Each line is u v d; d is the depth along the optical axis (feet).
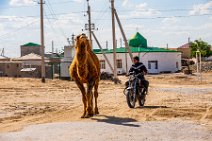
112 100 71.87
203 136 35.27
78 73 46.44
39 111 56.75
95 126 40.42
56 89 104.63
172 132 36.99
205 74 217.36
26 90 100.78
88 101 47.60
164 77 183.01
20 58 241.55
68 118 48.08
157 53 258.16
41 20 150.20
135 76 56.65
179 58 275.59
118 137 35.14
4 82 132.26
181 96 75.82
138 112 50.60
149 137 35.04
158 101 65.92
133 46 278.05
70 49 187.21
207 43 352.28
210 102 62.13
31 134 37.32
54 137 35.65
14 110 58.49
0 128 41.98
